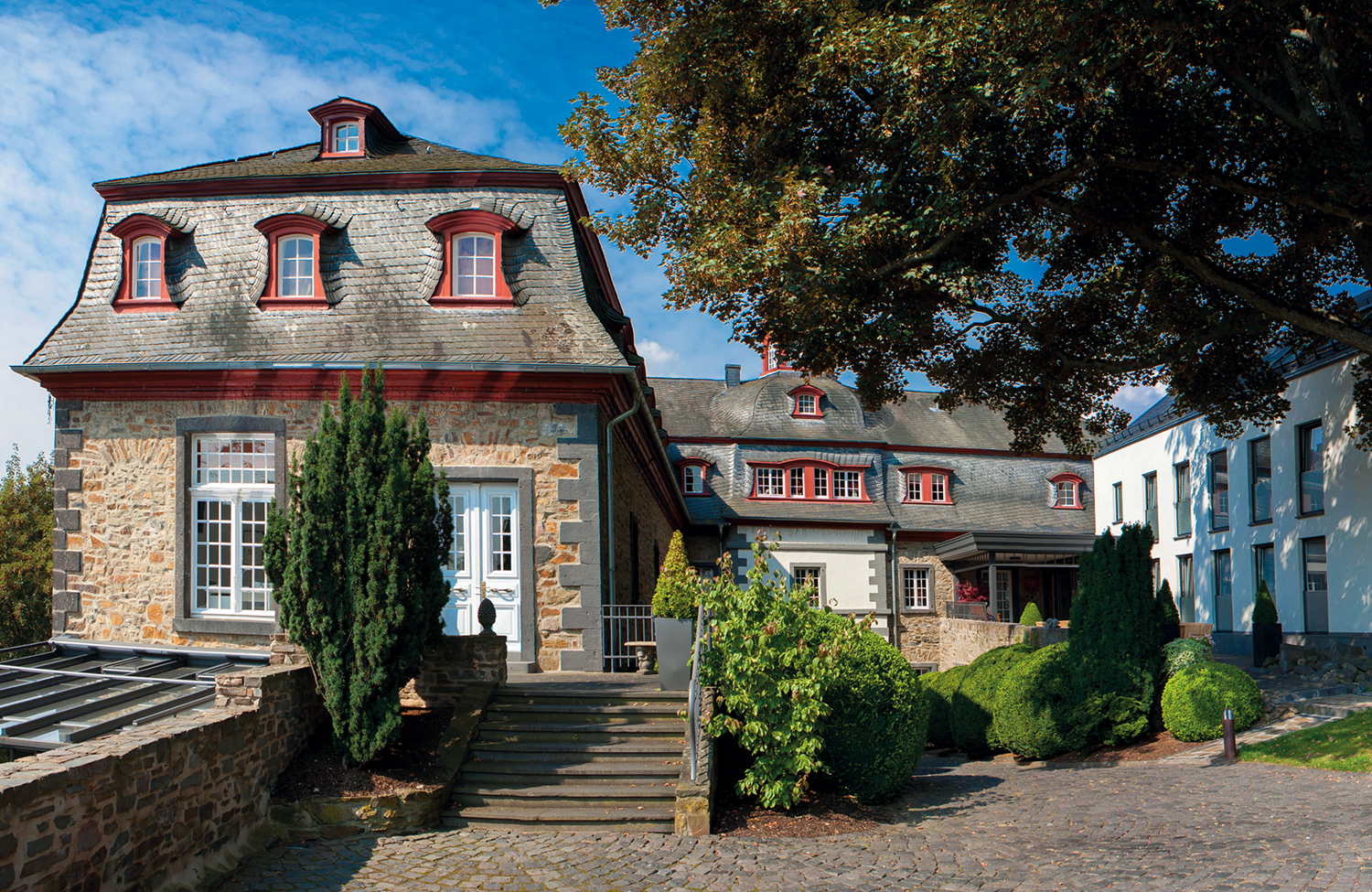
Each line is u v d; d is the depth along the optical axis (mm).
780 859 6953
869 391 14461
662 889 6297
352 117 14906
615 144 11594
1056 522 30562
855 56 9812
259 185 13820
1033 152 11391
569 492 12555
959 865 6668
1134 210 11828
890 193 11062
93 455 12883
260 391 12758
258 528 12703
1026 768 11773
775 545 8992
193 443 12844
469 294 13289
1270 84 11383
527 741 9062
